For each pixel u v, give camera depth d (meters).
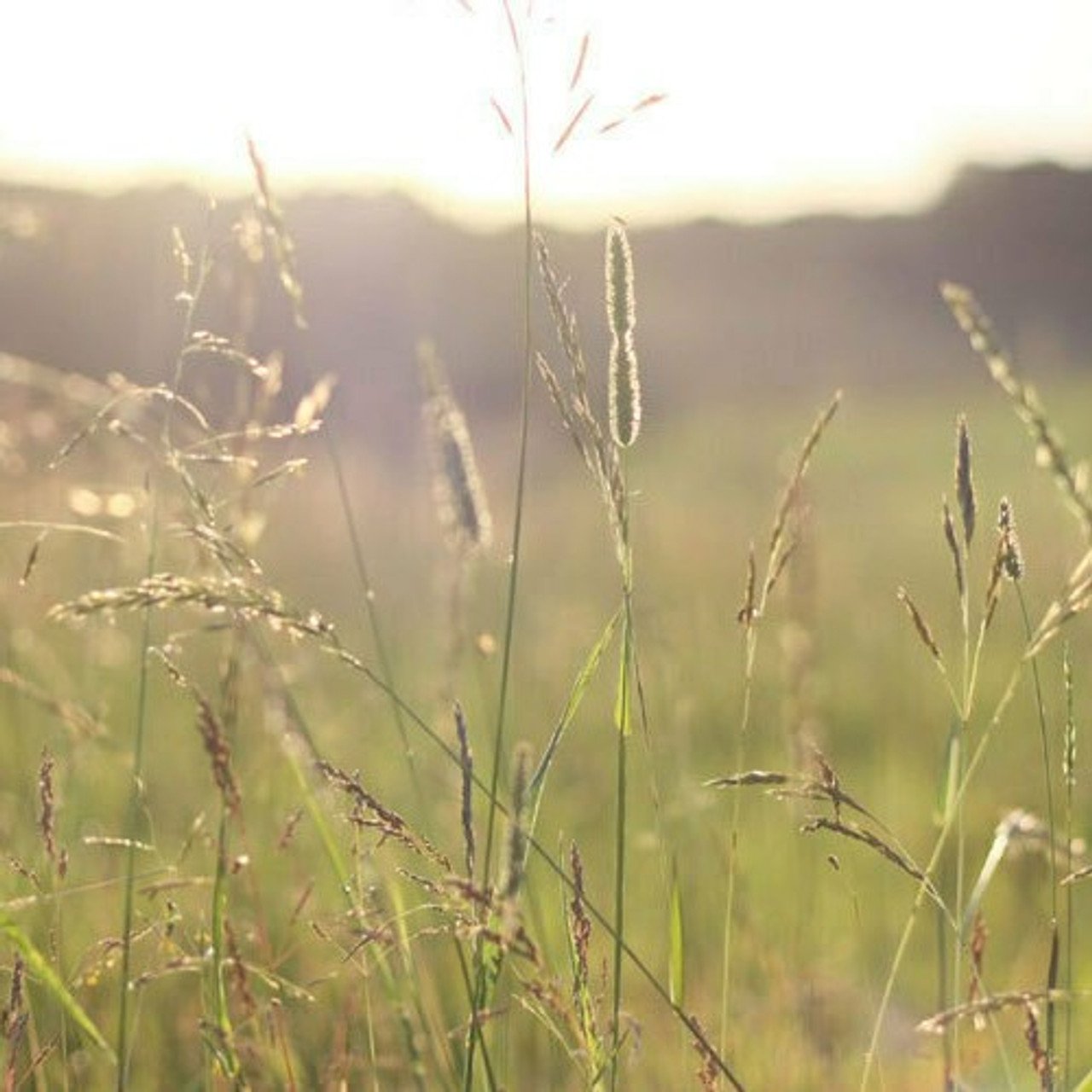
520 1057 3.15
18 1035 2.36
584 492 12.49
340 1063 2.60
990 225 28.83
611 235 2.17
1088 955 4.43
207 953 2.26
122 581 4.18
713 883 4.18
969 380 22.03
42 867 3.17
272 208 2.62
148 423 2.84
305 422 2.68
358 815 2.16
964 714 2.22
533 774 2.23
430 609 5.95
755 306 25.81
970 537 2.16
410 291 16.09
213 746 2.14
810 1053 3.25
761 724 5.68
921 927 4.64
